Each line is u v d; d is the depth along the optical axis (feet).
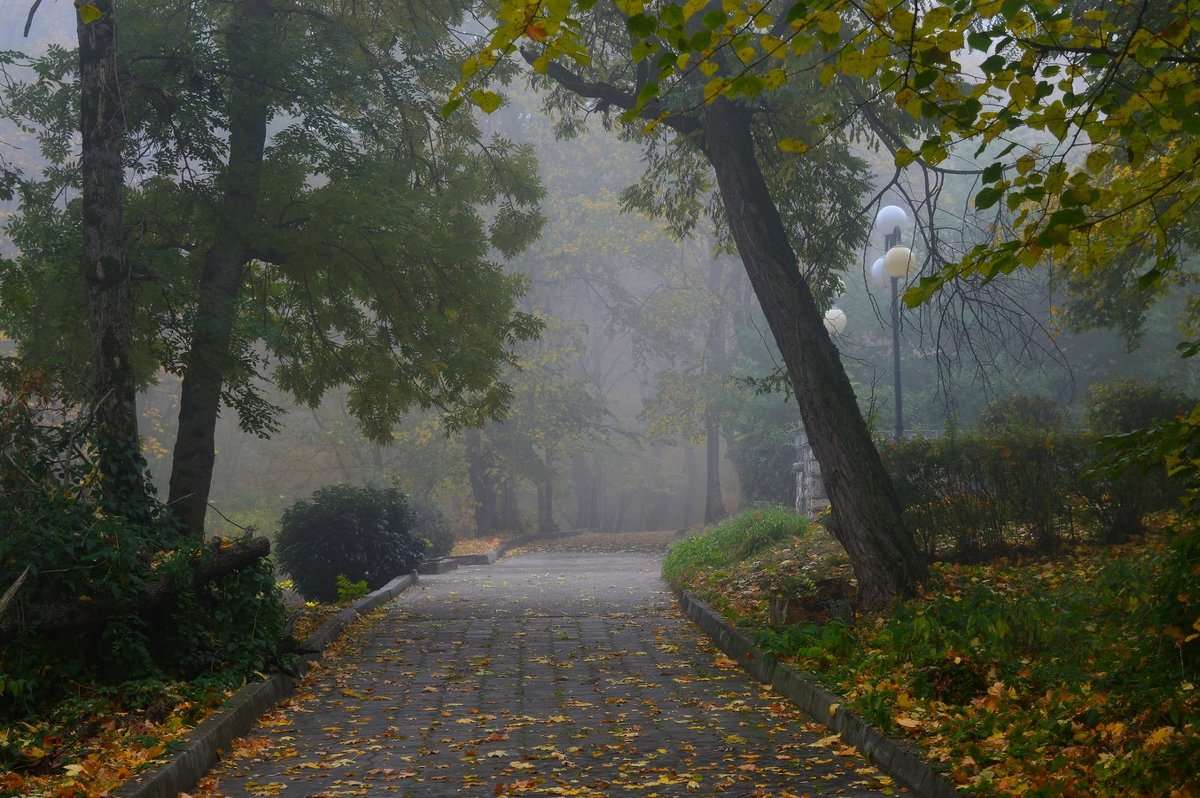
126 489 34.83
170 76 48.70
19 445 31.50
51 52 52.21
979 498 45.91
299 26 56.44
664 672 35.81
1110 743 19.03
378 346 59.67
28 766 22.25
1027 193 17.39
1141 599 27.22
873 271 66.13
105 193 38.22
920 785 19.92
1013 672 25.02
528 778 22.50
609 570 85.35
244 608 34.01
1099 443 20.76
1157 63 18.49
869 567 39.55
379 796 21.39
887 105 51.55
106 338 37.50
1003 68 18.13
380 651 41.45
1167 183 18.53
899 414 62.28
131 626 30.53
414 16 59.06
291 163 51.26
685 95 43.98
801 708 28.58
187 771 22.04
